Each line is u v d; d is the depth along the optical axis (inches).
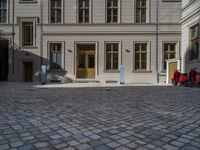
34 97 449.4
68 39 1027.9
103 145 173.5
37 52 1031.0
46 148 166.9
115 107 334.0
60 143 177.3
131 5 1023.6
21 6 1031.0
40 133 202.1
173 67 929.5
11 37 1032.2
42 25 1027.9
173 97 453.1
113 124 234.2
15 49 1031.6
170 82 947.3
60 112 294.2
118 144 175.8
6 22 1037.8
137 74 1021.8
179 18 1018.1
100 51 1024.9
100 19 1026.1
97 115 277.3
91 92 557.3
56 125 229.0
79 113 288.7
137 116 272.4
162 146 171.9
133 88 684.7
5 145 172.1
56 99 420.8
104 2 1024.2
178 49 1018.1
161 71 1020.5
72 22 1027.3
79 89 648.4
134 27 1021.2
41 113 287.1
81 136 194.2
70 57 1026.7
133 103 373.1
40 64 1031.0
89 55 1041.5
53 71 1026.1
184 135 198.2
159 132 206.8
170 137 192.7
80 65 1043.3
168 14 1021.8
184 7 864.9
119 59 1024.2
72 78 1024.9
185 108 326.0
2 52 1122.0
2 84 851.4
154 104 362.6
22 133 201.8
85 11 1039.0
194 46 800.3
